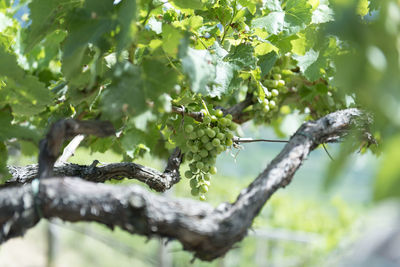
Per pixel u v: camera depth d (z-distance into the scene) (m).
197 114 1.71
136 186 1.10
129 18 1.11
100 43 1.25
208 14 1.89
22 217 1.04
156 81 1.18
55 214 1.07
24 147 2.45
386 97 0.57
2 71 1.39
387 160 0.52
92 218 1.07
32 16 1.37
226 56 1.73
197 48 1.66
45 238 8.48
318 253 6.21
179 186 6.45
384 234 0.95
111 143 2.17
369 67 0.59
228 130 1.76
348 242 5.93
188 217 1.08
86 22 1.22
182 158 2.10
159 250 5.33
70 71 1.24
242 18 1.84
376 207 0.59
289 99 2.42
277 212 7.20
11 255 7.66
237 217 1.13
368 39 0.60
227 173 8.53
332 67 1.92
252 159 9.23
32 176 1.75
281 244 6.76
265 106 2.02
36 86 1.45
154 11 1.65
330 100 2.34
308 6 1.78
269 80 2.07
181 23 1.63
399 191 0.49
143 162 4.72
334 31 0.63
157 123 1.84
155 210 1.07
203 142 1.69
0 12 2.24
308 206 7.35
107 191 1.08
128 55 1.32
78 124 1.19
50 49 2.40
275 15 1.80
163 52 1.29
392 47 0.60
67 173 1.74
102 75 1.45
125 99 1.15
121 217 1.06
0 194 1.07
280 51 1.88
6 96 1.47
